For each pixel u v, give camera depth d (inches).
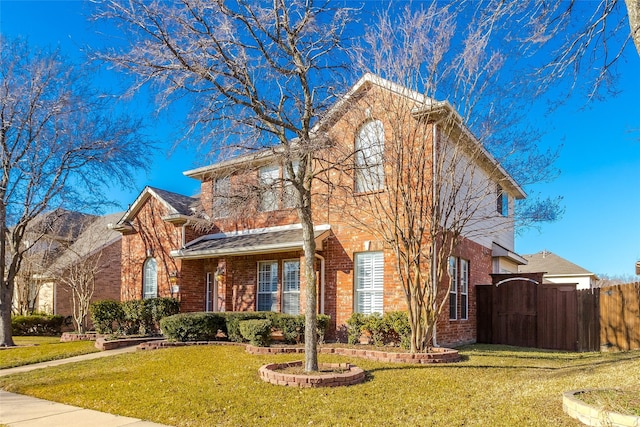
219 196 434.0
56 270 954.1
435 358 445.7
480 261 701.9
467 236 644.7
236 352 508.4
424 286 487.8
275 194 462.0
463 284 644.7
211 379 368.5
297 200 414.0
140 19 358.6
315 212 632.4
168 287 758.5
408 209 485.4
